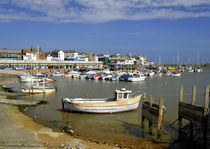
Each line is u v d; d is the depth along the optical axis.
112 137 23.05
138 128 26.20
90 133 24.27
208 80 95.56
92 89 63.03
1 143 20.00
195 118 21.41
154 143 21.50
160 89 64.88
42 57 154.88
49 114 32.50
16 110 33.94
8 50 145.62
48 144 20.22
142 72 123.31
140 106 38.75
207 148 20.14
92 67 148.38
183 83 82.62
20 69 112.56
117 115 32.44
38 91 52.53
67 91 58.19
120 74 112.69
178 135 23.62
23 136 22.11
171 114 32.69
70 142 20.97
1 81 78.31
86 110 32.38
